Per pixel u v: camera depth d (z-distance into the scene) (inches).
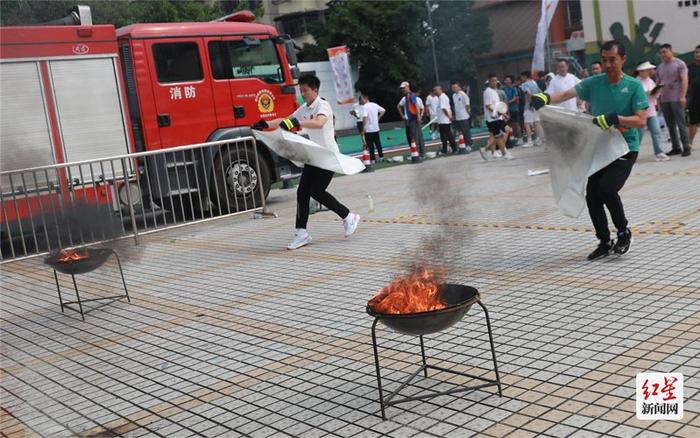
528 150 634.8
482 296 202.7
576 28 1379.2
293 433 130.4
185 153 415.2
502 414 126.6
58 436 141.5
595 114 227.3
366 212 386.0
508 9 1464.1
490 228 300.0
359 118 668.1
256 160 407.5
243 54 445.4
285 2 1604.3
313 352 174.1
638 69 454.3
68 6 730.2
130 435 138.4
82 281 293.9
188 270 292.4
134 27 406.6
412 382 146.7
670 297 179.9
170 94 414.0
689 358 140.4
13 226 346.0
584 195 225.9
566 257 235.5
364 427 128.6
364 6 1376.7
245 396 151.4
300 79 295.7
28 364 193.2
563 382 137.1
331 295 224.7
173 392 159.2
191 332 204.4
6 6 678.5
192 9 1073.5
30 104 364.8
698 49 440.1
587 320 171.0
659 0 743.7
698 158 435.5
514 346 160.1
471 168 541.3
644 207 301.3
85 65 382.9
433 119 697.0
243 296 238.2
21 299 275.0
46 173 343.3
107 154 388.8
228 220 420.5
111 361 187.0
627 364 141.5
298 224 309.9
